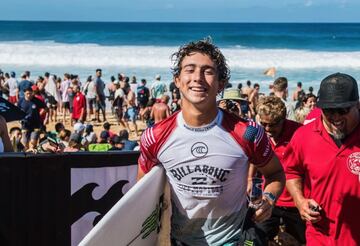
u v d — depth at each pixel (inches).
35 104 590.9
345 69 1620.3
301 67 1626.5
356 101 126.9
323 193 136.1
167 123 117.7
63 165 199.0
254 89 748.6
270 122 180.9
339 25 5059.1
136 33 3127.5
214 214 120.0
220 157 115.1
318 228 139.7
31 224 198.8
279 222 190.4
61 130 442.0
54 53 1697.8
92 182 202.8
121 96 799.7
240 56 1729.8
